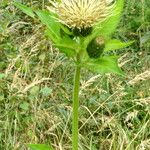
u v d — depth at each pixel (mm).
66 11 138
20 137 230
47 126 238
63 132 229
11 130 237
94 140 232
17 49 286
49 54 280
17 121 238
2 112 247
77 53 145
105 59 145
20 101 247
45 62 277
